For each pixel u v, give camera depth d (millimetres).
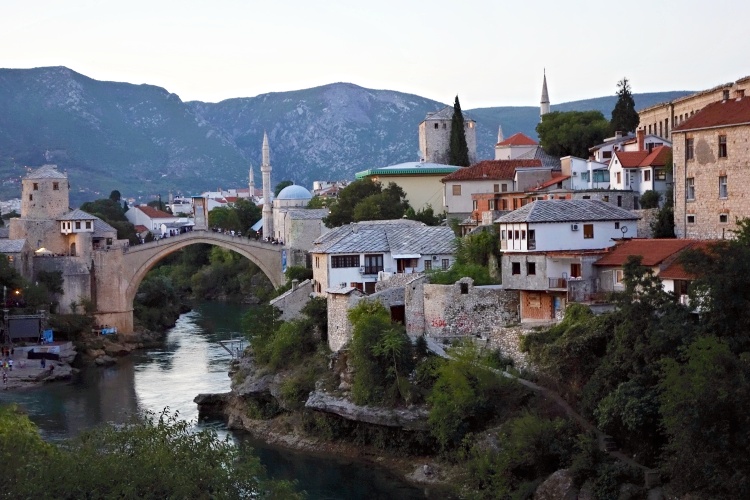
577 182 132750
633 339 72125
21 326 148000
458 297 93312
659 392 67500
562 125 164000
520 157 168000
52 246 179500
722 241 75688
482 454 75562
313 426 92500
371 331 88250
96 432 59344
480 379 81188
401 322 95938
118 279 172000
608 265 86875
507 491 71625
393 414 84438
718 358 62406
